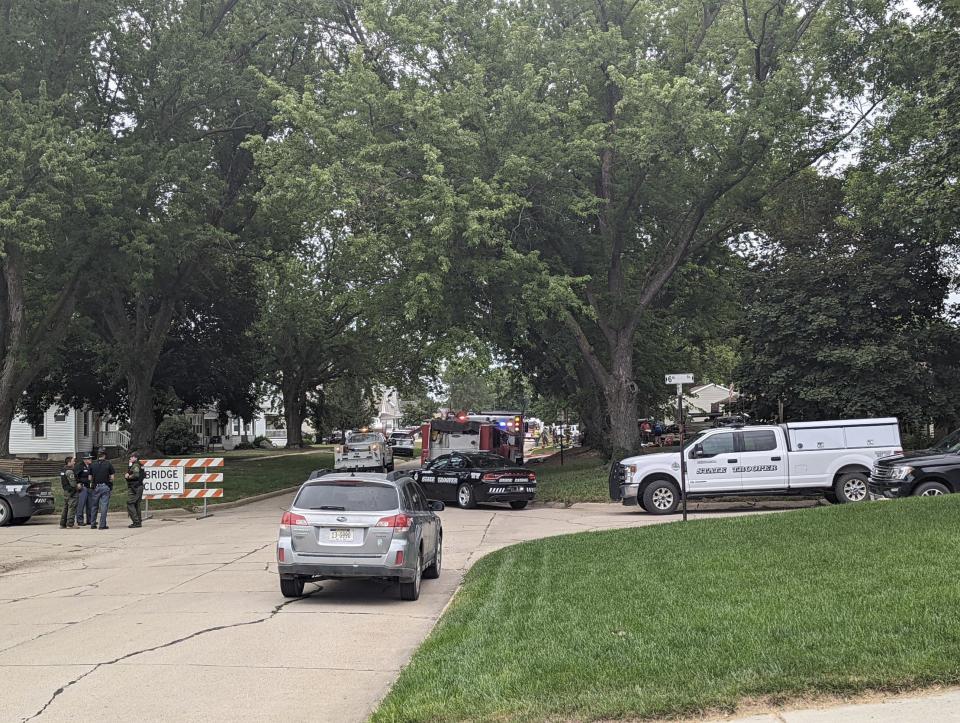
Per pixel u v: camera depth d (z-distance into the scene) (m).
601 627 7.95
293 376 67.31
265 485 34.47
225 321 48.59
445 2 29.62
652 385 41.84
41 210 24.86
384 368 62.38
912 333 28.42
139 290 32.75
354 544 11.34
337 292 38.59
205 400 51.56
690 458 22.03
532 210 29.48
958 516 12.78
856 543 11.35
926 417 28.12
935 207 20.77
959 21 18.92
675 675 6.30
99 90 32.59
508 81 28.25
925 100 20.25
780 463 21.75
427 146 25.55
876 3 26.08
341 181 25.39
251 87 32.75
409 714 5.87
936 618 7.23
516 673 6.63
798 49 27.69
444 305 28.81
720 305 35.38
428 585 13.03
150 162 29.91
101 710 6.62
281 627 9.82
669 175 29.28
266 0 32.84
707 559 11.34
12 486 23.83
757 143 26.66
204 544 18.91
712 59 29.42
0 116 25.80
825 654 6.49
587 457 47.09
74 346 45.06
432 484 27.72
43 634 9.80
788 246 34.41
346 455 44.09
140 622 10.28
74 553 18.20
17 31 28.08
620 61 27.47
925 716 5.36
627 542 13.86
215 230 32.47
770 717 5.55
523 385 48.34
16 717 6.50
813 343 28.22
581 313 31.48
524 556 13.61
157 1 31.98
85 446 65.75
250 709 6.61
